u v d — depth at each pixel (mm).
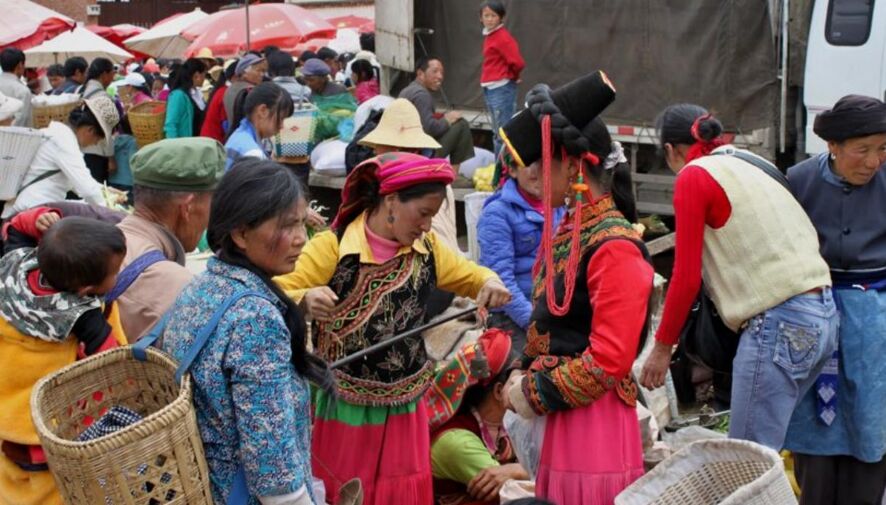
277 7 16703
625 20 8547
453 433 4035
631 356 2824
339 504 3143
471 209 6418
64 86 13883
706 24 8109
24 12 18125
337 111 10102
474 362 3980
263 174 2438
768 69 7949
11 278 2859
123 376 2604
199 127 10773
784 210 3568
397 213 3318
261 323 2383
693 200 3537
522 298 4789
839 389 3803
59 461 2203
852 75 7914
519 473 3902
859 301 3717
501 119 8805
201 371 2381
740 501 2533
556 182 2914
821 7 8008
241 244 2465
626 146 8758
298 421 2539
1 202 6574
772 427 3588
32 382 2834
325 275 3387
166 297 3084
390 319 3414
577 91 2861
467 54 9844
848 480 3965
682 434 4402
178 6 34906
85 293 2859
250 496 2436
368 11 24859
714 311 3779
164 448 2236
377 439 3480
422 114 7836
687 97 8297
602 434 2990
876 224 3699
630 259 2832
